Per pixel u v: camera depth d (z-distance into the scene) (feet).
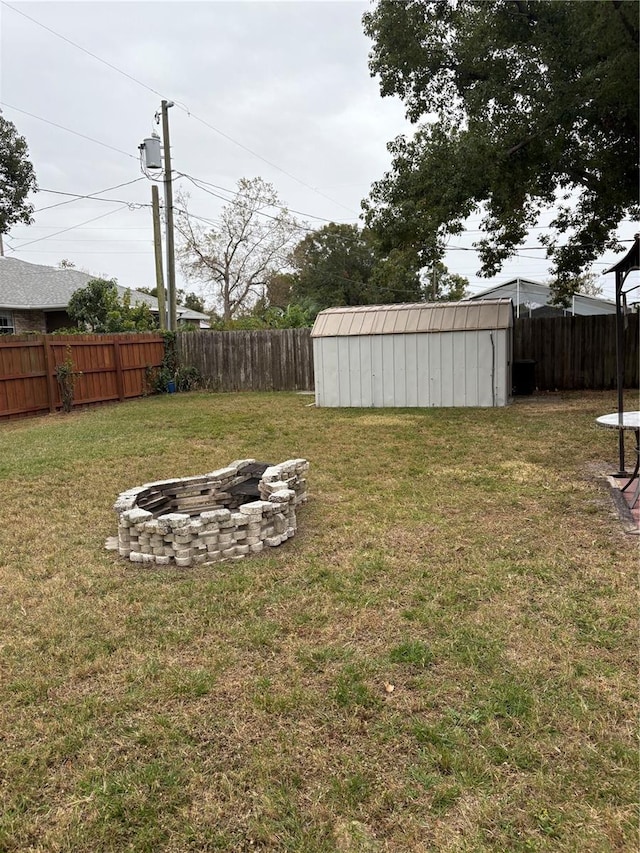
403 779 5.59
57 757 6.07
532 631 8.26
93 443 23.77
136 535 11.58
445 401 32.58
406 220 29.78
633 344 38.70
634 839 4.83
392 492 15.74
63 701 7.05
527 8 24.50
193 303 111.65
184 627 8.80
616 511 13.39
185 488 14.06
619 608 8.81
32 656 8.09
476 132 25.95
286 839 4.98
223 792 5.53
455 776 5.59
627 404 31.24
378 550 11.64
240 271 95.50
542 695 6.77
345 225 118.21
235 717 6.63
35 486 17.42
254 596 9.77
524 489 15.51
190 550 11.25
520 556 11.01
